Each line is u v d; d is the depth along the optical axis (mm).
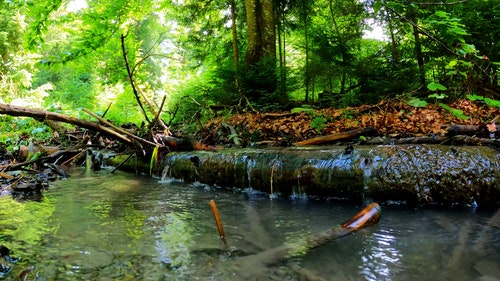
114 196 3346
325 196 2988
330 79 9922
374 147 2947
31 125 9242
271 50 10695
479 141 2930
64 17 4918
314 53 10320
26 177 4250
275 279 1514
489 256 1683
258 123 6371
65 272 1613
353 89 9719
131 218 2537
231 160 3674
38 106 14805
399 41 10062
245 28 14188
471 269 1561
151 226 2330
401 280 1481
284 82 9461
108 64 6199
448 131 3289
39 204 3016
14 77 14812
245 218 2502
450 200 2561
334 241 1947
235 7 13461
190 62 15445
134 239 2072
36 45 4910
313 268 1620
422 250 1785
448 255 1713
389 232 2068
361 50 13414
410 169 2664
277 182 3232
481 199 2516
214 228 2271
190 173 4086
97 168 5637
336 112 6355
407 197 2648
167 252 1855
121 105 12055
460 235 1974
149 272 1610
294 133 5164
